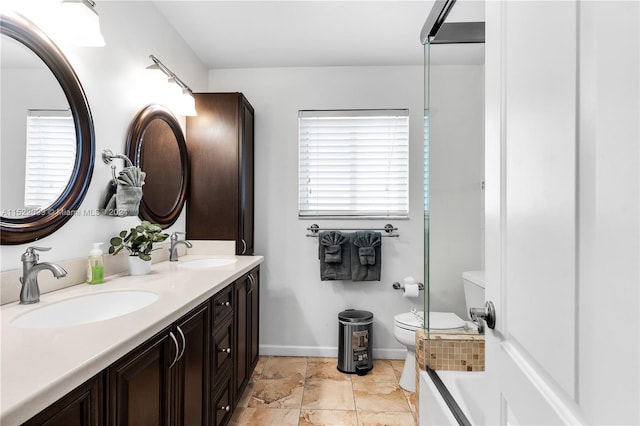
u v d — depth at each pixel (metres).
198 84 2.91
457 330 1.32
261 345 3.11
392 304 3.05
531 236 0.62
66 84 1.44
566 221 0.50
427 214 1.46
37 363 0.76
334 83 3.09
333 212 3.10
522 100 0.65
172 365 1.22
